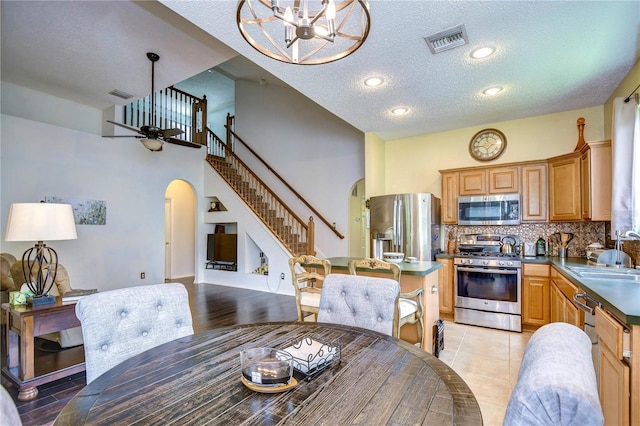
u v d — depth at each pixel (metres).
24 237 2.60
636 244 2.97
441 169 4.89
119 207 5.83
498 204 4.30
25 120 4.73
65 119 5.36
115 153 5.81
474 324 4.11
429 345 3.03
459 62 2.88
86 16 3.27
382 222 4.60
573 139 4.11
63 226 2.78
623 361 1.51
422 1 2.09
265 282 6.40
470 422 0.87
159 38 3.67
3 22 3.31
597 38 2.51
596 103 3.88
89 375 1.38
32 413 2.22
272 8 1.49
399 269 2.43
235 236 7.02
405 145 5.32
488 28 2.39
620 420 1.51
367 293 1.86
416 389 1.05
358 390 1.04
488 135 4.64
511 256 4.17
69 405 0.97
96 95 5.21
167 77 4.59
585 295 2.16
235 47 2.67
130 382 1.11
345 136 6.68
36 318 2.48
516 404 0.65
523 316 3.86
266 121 7.84
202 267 7.43
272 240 6.32
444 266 4.45
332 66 2.95
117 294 1.55
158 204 6.47
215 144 8.41
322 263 2.74
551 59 2.83
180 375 1.16
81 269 5.29
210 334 1.61
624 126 2.83
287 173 7.45
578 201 3.63
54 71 4.41
